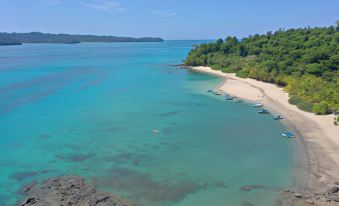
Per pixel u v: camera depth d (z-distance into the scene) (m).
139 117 78.44
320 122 71.81
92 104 90.56
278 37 187.00
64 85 119.69
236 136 65.81
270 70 126.56
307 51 131.12
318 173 49.41
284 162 53.72
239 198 43.66
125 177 49.12
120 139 64.06
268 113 81.50
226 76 142.88
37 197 42.09
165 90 111.25
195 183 47.59
